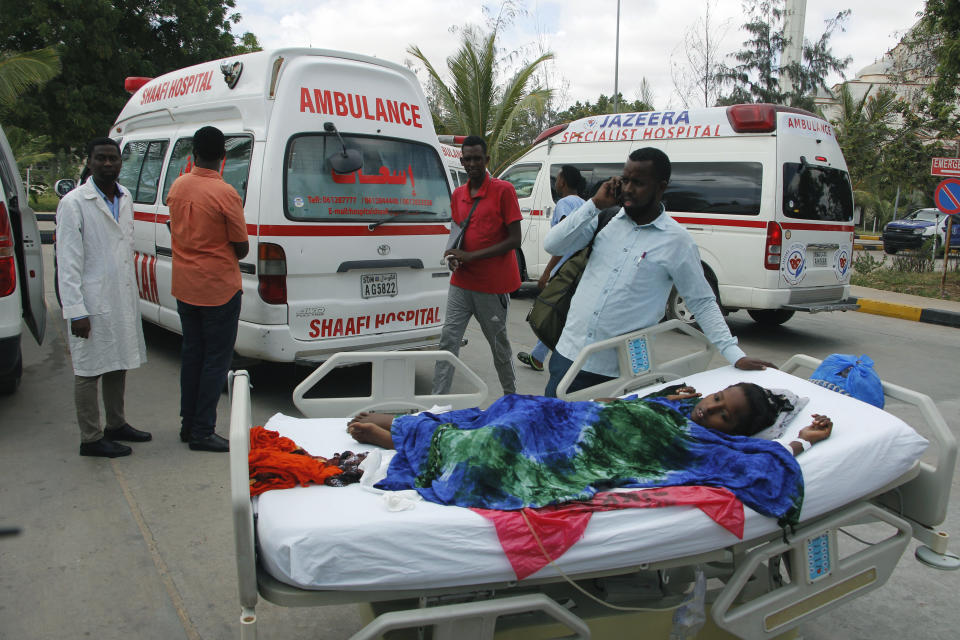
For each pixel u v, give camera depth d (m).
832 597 2.51
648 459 2.57
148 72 19.53
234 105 5.09
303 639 2.75
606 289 3.32
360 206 5.15
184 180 4.16
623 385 3.39
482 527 2.05
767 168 7.68
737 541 2.27
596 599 2.21
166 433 4.70
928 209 22.34
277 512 2.07
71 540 3.33
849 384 3.08
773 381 3.16
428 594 2.04
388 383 3.38
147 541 3.35
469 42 17.89
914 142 15.68
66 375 6.00
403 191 5.43
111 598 2.91
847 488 2.48
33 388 5.62
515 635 2.21
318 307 4.96
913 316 10.34
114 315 4.17
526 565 2.04
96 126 18.97
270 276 4.76
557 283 3.69
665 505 2.22
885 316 10.66
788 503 2.31
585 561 2.11
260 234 4.73
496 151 18.48
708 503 2.24
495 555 2.04
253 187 4.77
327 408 3.30
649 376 3.44
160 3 19.55
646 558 2.19
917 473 2.70
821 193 8.05
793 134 7.75
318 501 2.16
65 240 3.93
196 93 5.64
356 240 5.09
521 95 18.48
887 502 2.83
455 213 4.92
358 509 2.10
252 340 4.87
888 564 2.62
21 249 5.16
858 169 17.70
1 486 3.84
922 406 2.79
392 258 5.31
